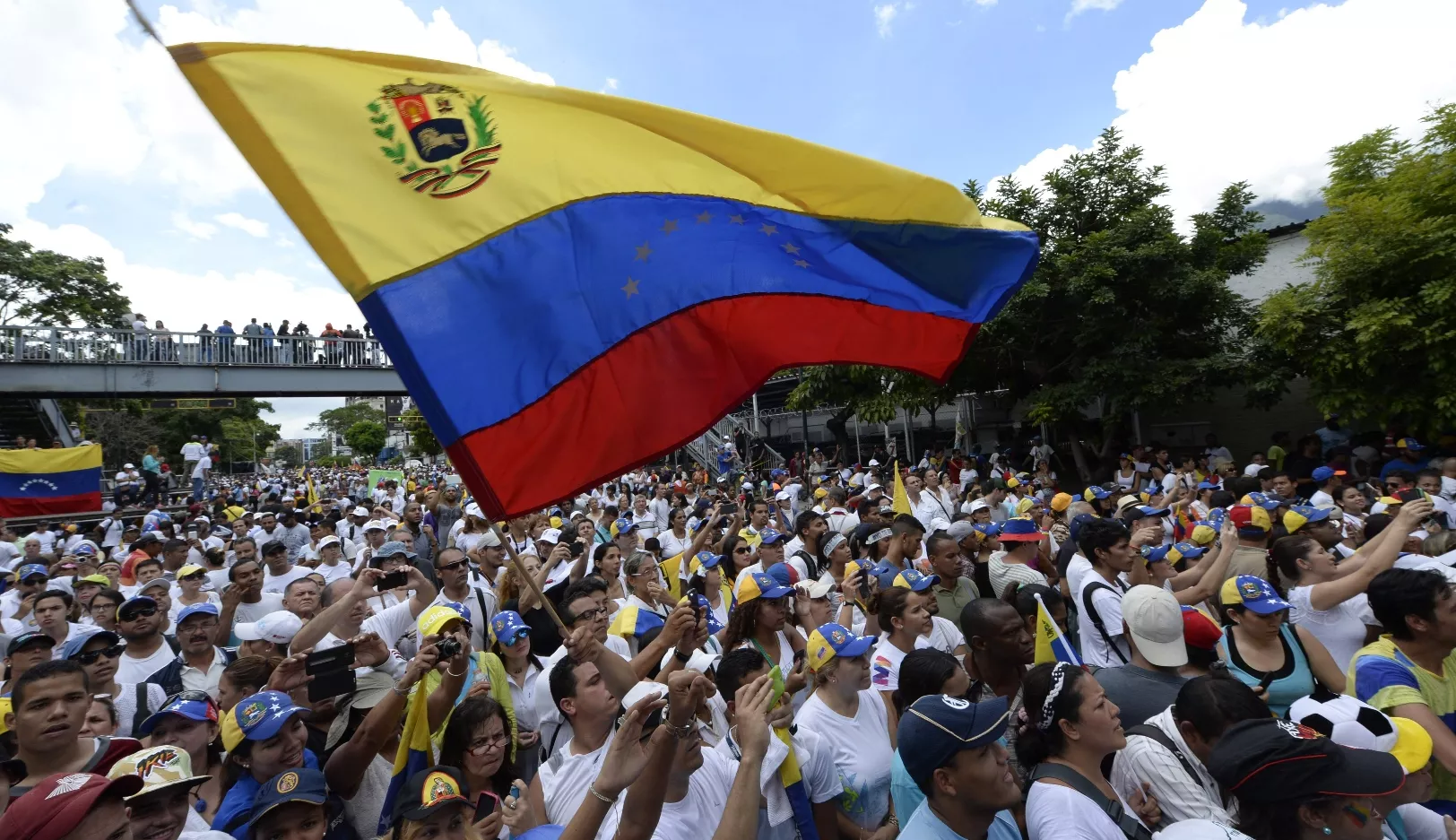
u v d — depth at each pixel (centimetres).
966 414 2670
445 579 638
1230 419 2134
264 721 340
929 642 539
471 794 348
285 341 2567
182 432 5066
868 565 711
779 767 362
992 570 680
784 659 538
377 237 323
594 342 352
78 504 1741
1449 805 349
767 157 384
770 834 353
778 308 384
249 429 7369
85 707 350
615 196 367
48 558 1077
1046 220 2006
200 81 314
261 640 477
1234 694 298
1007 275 391
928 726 266
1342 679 432
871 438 3216
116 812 245
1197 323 1900
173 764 302
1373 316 1435
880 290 393
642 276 364
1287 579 580
